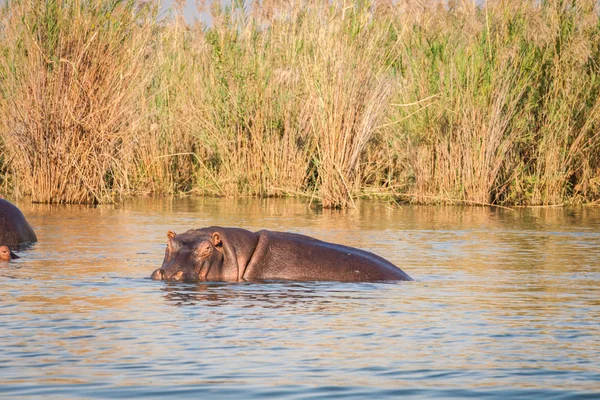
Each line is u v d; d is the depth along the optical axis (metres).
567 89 77.88
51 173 72.31
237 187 83.25
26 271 36.34
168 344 23.27
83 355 22.02
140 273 35.94
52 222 57.06
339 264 35.16
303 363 21.42
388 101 76.62
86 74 71.94
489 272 37.50
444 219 63.09
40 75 71.19
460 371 20.83
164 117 87.75
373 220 61.34
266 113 83.31
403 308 28.78
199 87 88.25
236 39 85.38
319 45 74.00
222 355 22.12
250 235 35.56
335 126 72.75
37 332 24.59
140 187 85.69
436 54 78.19
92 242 46.81
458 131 76.56
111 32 72.06
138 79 76.56
